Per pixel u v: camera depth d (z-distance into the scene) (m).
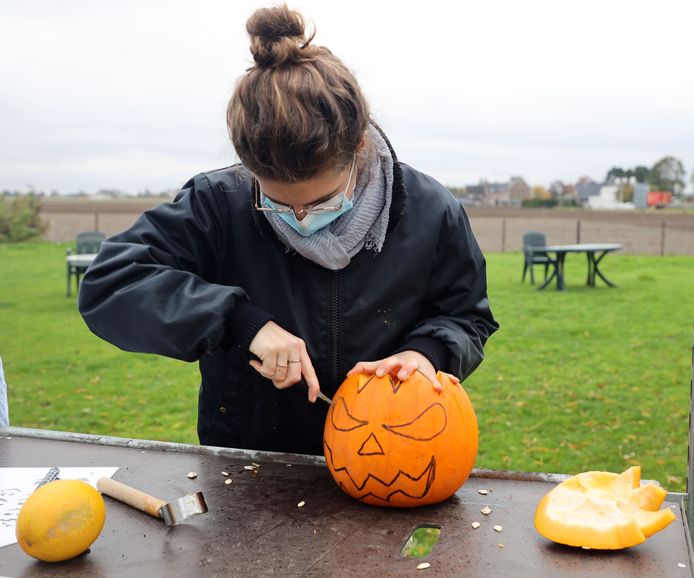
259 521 1.50
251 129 1.41
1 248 24.39
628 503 1.43
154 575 1.28
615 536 1.35
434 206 1.88
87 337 9.57
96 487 1.64
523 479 1.74
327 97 1.42
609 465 4.77
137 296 1.60
